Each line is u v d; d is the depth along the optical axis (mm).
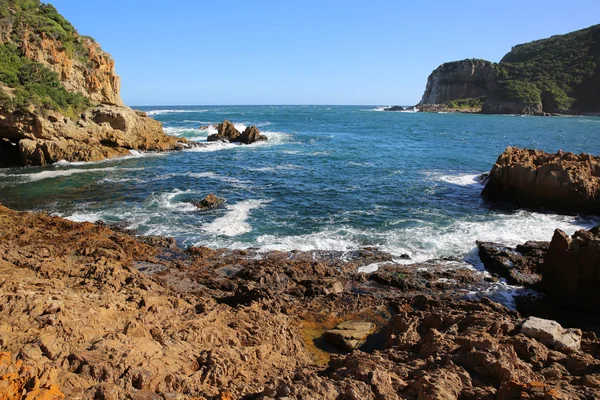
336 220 22266
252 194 27828
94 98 47094
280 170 36438
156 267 16109
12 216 20391
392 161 41375
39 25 43094
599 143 56500
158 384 7070
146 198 26344
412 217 22766
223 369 7945
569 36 174500
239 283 14672
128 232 20125
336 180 32281
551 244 14391
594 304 13273
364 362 8445
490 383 7270
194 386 7289
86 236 18453
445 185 30516
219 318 10711
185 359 8125
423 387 6867
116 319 9203
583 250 13266
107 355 7301
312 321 12680
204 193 27875
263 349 9516
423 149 50688
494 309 12961
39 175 33281
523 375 7176
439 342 8938
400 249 18281
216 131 67938
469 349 8336
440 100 181125
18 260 13820
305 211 23922
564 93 143625
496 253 17078
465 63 171750
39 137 37438
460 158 43062
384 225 21391
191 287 14633
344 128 83375
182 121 94875
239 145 54188
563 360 7793
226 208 24391
